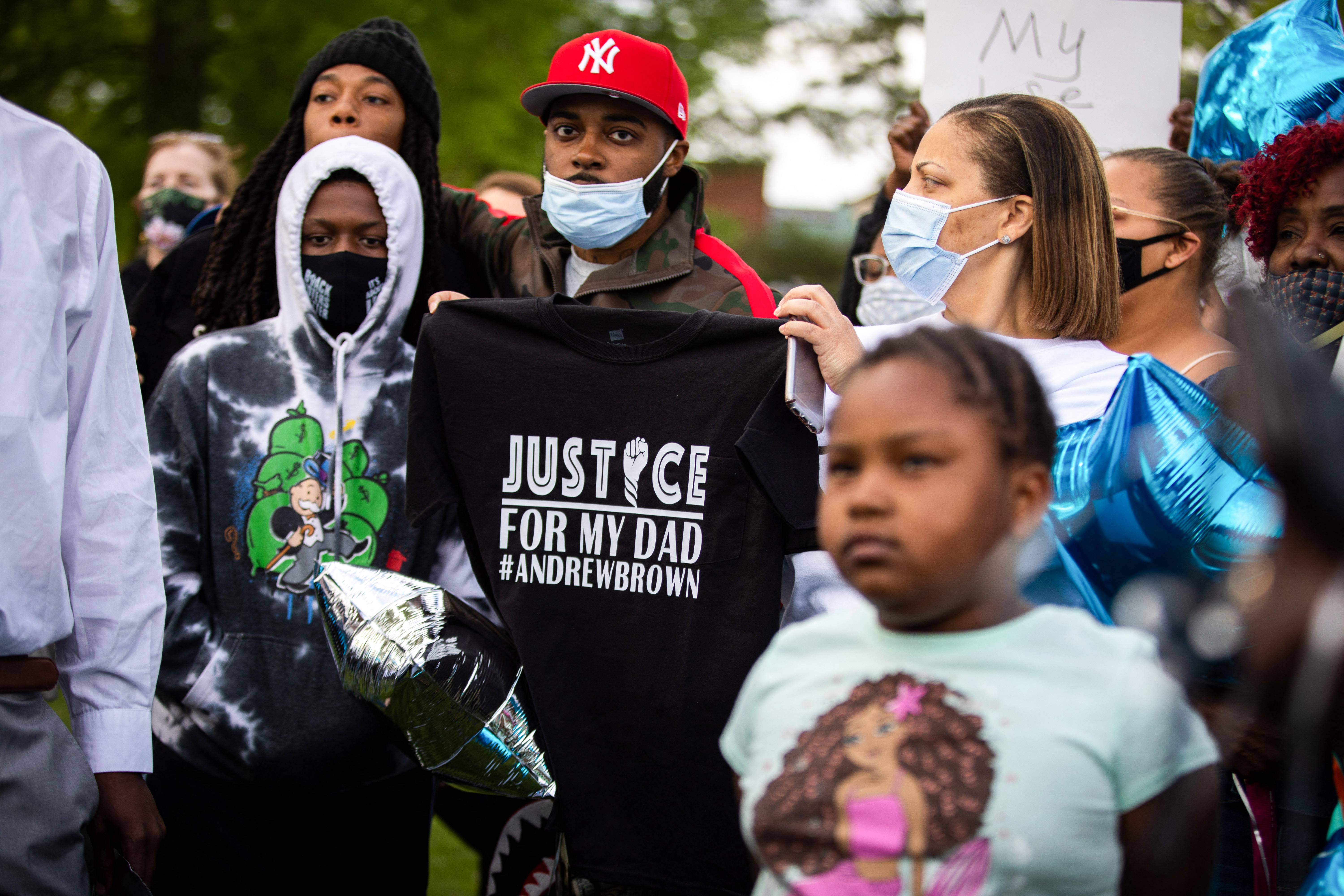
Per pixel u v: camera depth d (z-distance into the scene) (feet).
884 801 4.82
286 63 38.19
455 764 7.57
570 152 10.00
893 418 4.85
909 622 5.10
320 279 9.73
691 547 7.65
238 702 9.13
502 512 8.01
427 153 11.59
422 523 8.14
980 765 4.79
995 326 8.09
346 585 7.87
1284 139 8.92
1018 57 12.55
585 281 10.38
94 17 39.99
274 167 11.26
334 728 9.05
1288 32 10.46
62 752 7.20
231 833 9.23
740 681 7.41
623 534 7.79
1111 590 6.87
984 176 7.99
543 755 7.68
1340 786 5.41
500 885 9.45
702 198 10.66
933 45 12.59
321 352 9.80
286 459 9.58
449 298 8.55
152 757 9.04
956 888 4.70
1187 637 5.89
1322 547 4.99
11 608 6.97
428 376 8.23
